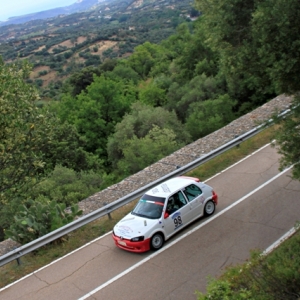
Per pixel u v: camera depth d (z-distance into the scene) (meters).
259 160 15.90
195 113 30.95
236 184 14.37
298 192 12.98
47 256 12.02
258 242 10.58
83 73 62.28
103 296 9.52
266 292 7.17
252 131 17.48
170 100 37.59
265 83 10.27
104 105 40.78
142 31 169.88
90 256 11.55
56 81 101.12
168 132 27.08
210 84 34.97
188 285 9.33
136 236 10.77
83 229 13.30
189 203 11.92
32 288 10.44
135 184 15.85
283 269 7.16
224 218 12.20
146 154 24.55
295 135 8.86
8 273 11.41
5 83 13.05
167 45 82.81
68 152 29.00
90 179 24.38
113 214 14.03
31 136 14.46
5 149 13.58
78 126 39.12
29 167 14.94
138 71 75.75
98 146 39.50
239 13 10.92
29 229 12.63
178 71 45.03
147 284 9.66
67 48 157.12
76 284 10.22
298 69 8.59
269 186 13.75
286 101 20.62
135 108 35.25
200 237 11.36
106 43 147.75
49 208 13.38
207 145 17.84
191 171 16.17
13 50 173.12
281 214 11.82
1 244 13.77
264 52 8.69
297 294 6.98
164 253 10.87
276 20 8.46
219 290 7.32
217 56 39.62
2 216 18.30
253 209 12.45
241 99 32.78
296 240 8.55
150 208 11.50
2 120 12.90
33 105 14.51
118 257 11.14
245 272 8.08
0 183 14.31
